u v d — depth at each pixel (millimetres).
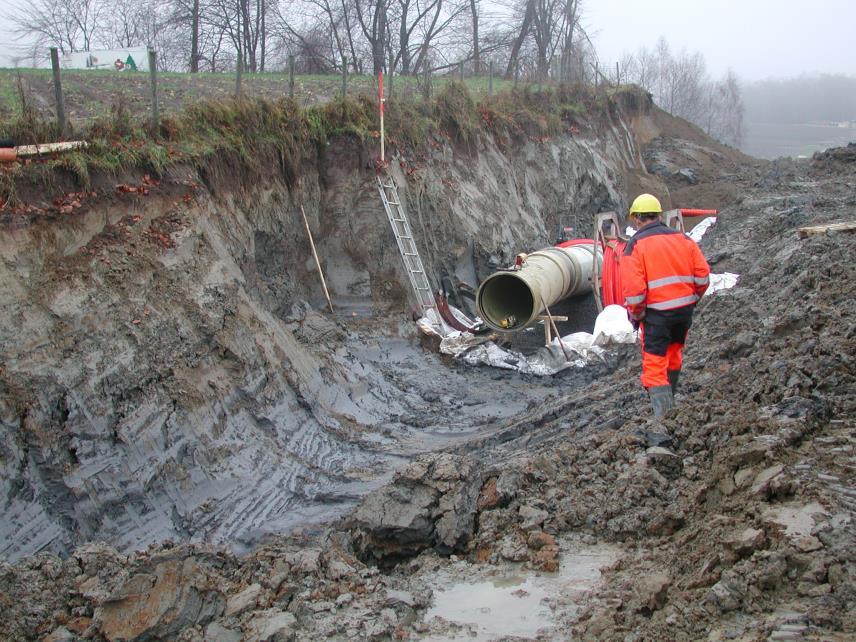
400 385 13094
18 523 7020
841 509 4609
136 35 38625
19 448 7336
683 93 66000
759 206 22422
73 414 7836
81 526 7438
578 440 7453
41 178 8719
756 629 3854
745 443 5520
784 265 11766
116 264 9172
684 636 3982
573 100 27984
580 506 5730
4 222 8148
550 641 4301
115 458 7988
